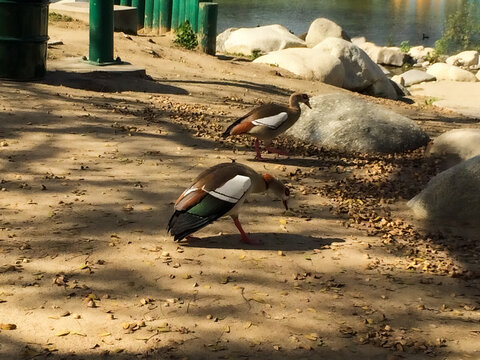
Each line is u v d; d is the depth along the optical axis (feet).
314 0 96.78
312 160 22.53
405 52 57.26
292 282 16.43
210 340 14.53
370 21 79.15
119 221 17.97
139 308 15.48
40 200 18.60
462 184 19.43
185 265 16.67
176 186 19.72
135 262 16.65
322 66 36.70
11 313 15.03
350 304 15.96
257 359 13.96
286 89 32.24
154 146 22.08
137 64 31.65
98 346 14.05
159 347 14.14
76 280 16.02
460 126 29.35
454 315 15.85
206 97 27.99
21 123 22.62
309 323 15.40
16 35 25.79
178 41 39.60
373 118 24.31
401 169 22.29
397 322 15.60
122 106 25.13
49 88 25.85
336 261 17.20
